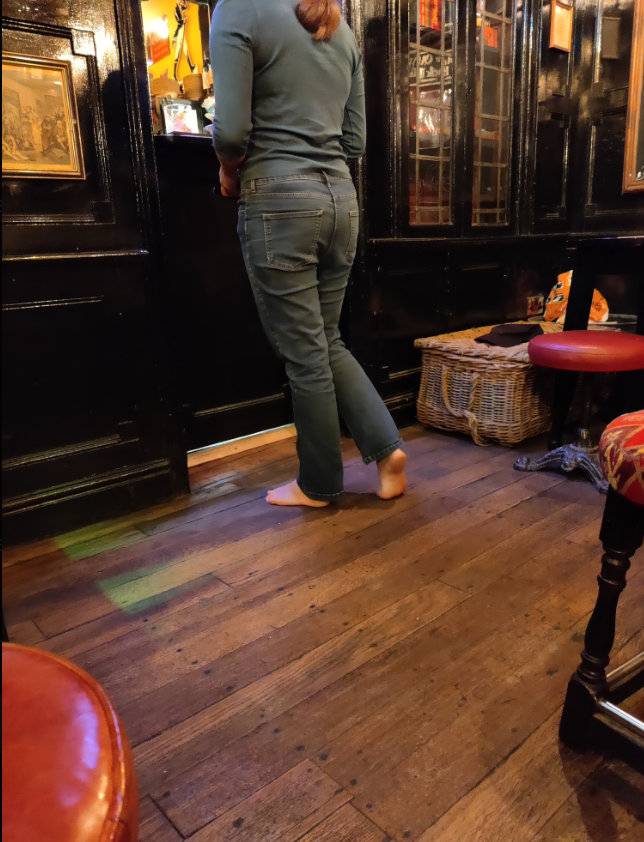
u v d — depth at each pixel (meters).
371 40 2.47
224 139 1.58
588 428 2.29
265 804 0.98
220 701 1.21
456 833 0.93
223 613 1.49
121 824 0.43
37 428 1.87
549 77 3.22
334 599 1.53
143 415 2.08
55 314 1.85
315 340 1.82
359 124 1.87
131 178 1.92
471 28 2.80
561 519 1.92
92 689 0.53
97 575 1.68
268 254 1.72
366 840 0.92
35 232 1.75
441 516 1.97
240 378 2.71
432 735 1.11
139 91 1.90
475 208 3.08
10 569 1.73
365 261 2.63
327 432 1.91
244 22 1.52
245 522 1.98
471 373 2.61
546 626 1.40
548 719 1.14
